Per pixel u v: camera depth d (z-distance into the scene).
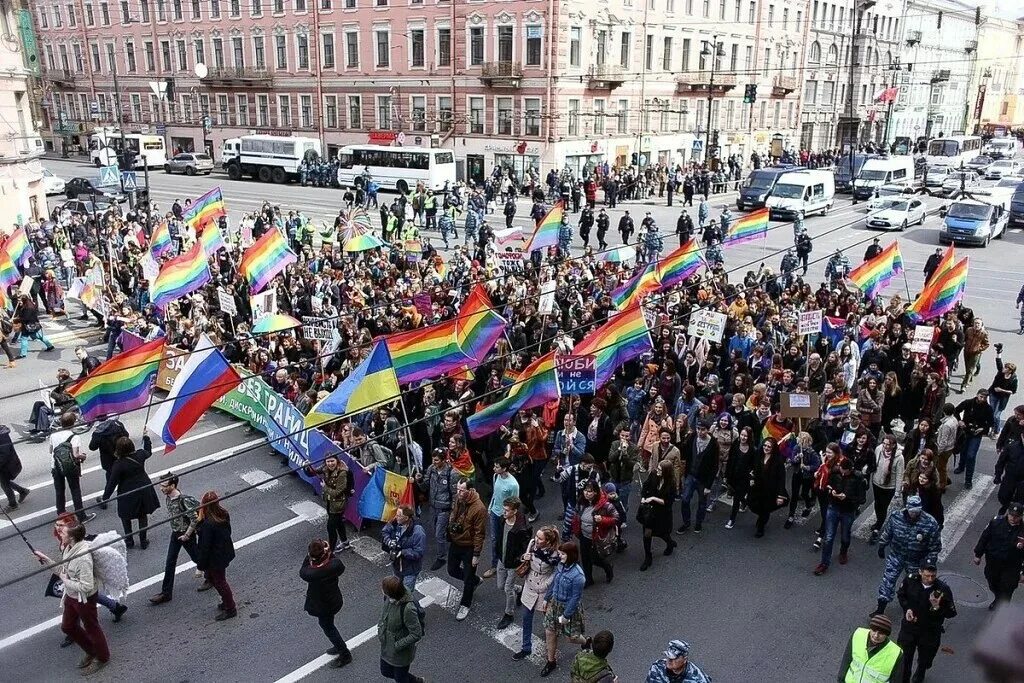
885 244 35.00
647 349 13.55
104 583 8.80
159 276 17.67
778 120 70.44
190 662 8.88
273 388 15.17
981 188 49.03
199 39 63.41
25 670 8.76
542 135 48.91
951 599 7.99
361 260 24.45
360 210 32.56
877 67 79.19
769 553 11.20
